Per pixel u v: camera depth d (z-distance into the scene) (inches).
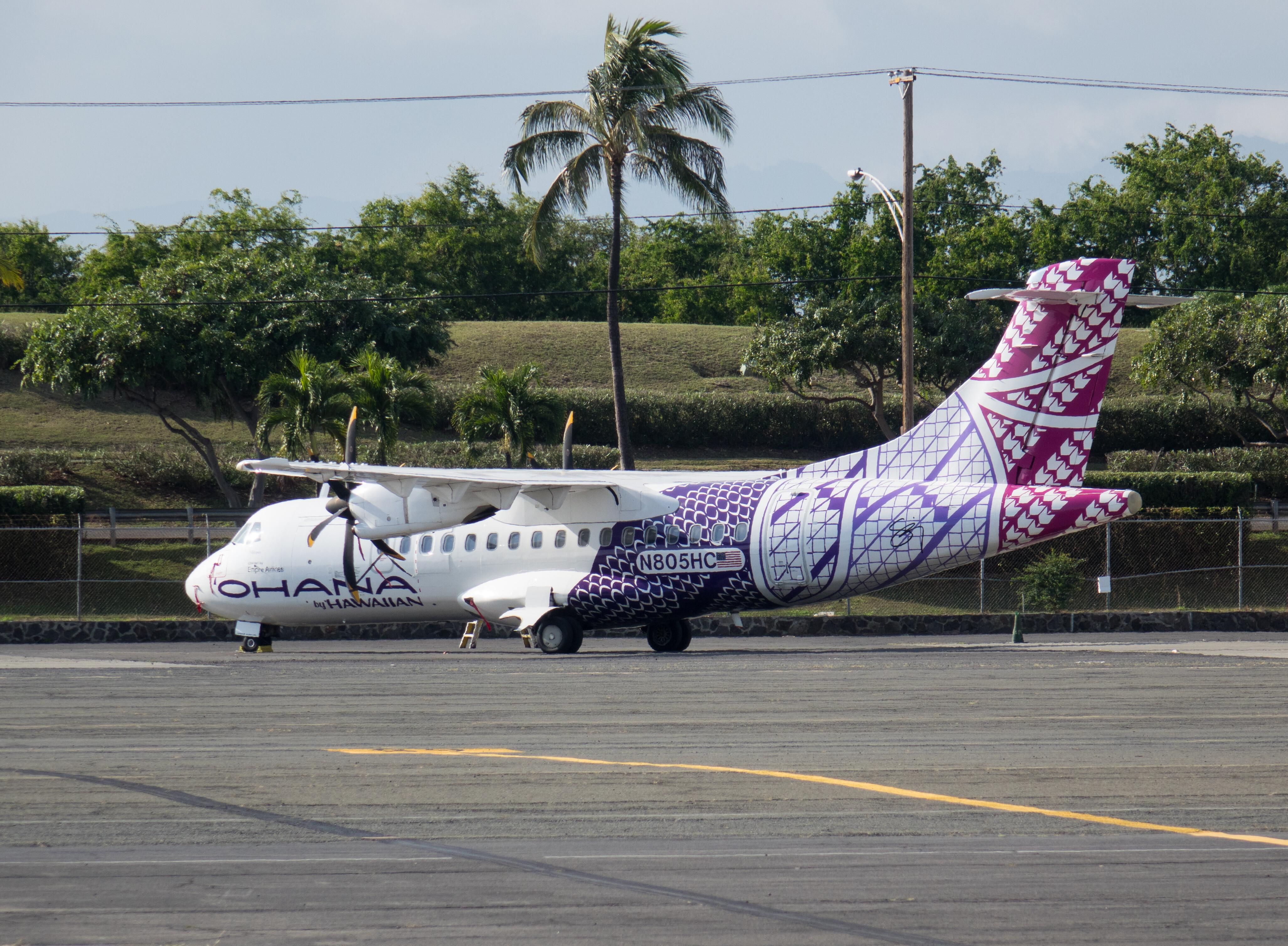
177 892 651.5
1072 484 1863.9
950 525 1888.5
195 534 3538.4
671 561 2032.5
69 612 2994.6
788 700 1380.4
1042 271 1868.8
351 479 2111.2
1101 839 757.9
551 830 788.6
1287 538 3383.4
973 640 2372.0
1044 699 1374.3
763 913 613.3
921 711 1286.9
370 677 1689.2
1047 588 2829.7
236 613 2276.1
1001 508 1862.7
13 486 4111.7
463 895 645.3
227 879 676.7
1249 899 634.8
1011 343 1887.3
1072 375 1852.9
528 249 3395.7
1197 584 3149.6
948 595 3034.0
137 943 570.3
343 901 634.2
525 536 2129.7
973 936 579.5
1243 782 924.0
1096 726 1181.1
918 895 644.7
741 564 1996.8
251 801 872.9
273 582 2242.9
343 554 2220.7
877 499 1940.2
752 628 2559.1
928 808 845.2
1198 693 1416.1
